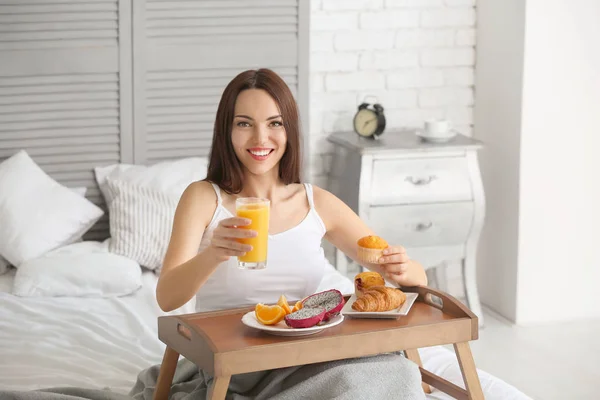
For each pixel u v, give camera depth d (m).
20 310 3.05
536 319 4.23
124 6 3.82
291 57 4.06
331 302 2.07
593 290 4.26
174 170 3.76
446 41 4.35
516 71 4.06
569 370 3.71
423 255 4.05
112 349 2.73
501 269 4.30
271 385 2.04
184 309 3.12
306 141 4.17
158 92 3.93
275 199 2.31
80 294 3.22
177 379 2.29
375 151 3.88
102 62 3.85
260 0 3.98
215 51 3.96
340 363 2.01
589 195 4.17
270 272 2.27
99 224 3.88
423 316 2.09
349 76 4.26
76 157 3.89
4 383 2.45
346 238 2.39
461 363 2.08
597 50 4.05
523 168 4.09
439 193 3.98
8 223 3.45
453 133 4.08
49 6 3.75
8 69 3.76
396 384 1.96
